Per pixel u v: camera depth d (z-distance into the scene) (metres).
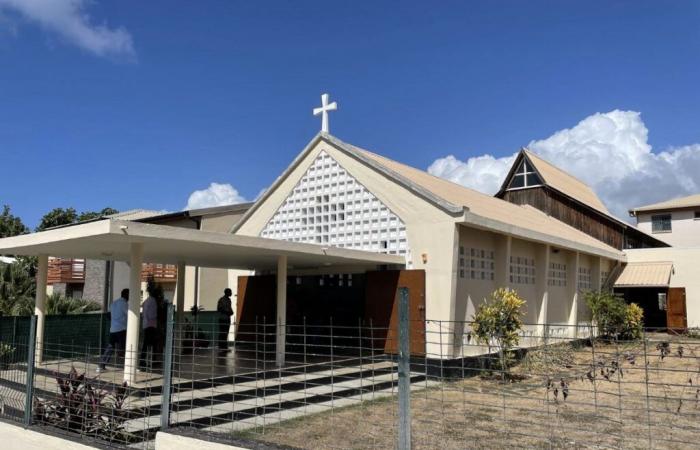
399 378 5.70
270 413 8.98
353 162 17.84
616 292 30.08
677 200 46.75
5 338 14.10
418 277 15.67
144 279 25.84
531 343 9.98
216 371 12.22
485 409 8.23
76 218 48.22
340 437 7.76
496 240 17.73
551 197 32.81
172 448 7.30
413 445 7.11
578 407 9.23
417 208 16.14
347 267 17.50
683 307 27.22
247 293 19.50
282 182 19.84
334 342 17.80
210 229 23.89
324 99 19.08
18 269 21.02
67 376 9.48
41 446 8.69
